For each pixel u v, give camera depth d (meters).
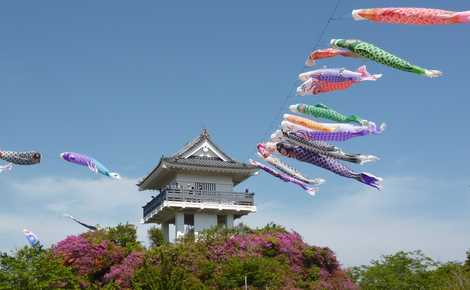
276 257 37.91
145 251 37.59
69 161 16.91
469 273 36.41
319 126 14.48
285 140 15.02
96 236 39.66
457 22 10.00
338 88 13.84
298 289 35.59
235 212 43.81
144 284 31.67
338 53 13.05
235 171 44.28
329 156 14.38
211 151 44.84
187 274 33.28
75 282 34.34
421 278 47.12
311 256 38.66
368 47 11.46
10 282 30.91
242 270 34.84
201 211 43.06
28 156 16.14
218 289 34.34
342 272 39.41
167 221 46.38
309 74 13.81
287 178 16.83
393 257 50.31
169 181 46.03
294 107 14.75
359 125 13.92
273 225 41.59
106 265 37.97
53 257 33.62
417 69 10.94
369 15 10.77
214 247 37.75
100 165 16.88
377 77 13.23
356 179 14.05
